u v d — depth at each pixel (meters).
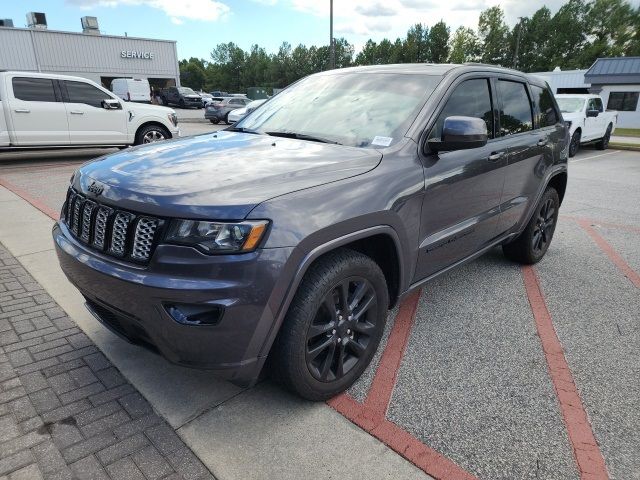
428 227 2.89
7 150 9.76
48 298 3.61
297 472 2.04
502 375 2.79
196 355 2.05
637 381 2.76
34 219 5.79
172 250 1.98
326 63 98.06
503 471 2.07
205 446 2.17
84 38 36.75
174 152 2.69
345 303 2.42
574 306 3.77
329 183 2.30
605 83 29.44
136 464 2.06
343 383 2.54
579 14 72.69
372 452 2.16
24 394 2.50
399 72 3.36
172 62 42.88
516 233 4.19
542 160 4.23
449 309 3.66
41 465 2.04
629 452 2.20
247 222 1.97
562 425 2.37
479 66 3.55
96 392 2.53
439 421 2.38
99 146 10.79
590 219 6.74
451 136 2.67
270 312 2.05
